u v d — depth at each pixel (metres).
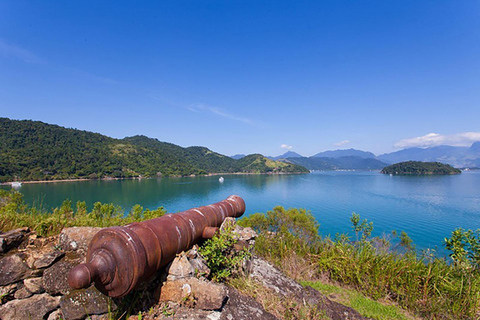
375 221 50.38
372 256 6.78
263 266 6.11
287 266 6.82
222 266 5.01
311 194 102.19
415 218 53.28
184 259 4.03
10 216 5.68
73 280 2.82
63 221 5.74
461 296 5.40
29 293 3.68
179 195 87.25
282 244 7.89
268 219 12.86
